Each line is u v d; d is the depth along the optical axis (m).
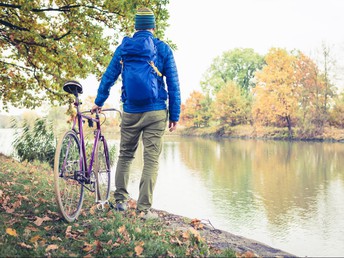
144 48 3.57
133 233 3.28
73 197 3.67
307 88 45.66
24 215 3.65
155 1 8.61
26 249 2.76
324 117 44.50
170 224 4.00
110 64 3.84
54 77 10.30
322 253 5.23
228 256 2.88
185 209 8.16
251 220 7.27
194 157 21.22
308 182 12.32
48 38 9.24
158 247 2.94
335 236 6.21
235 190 10.70
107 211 4.05
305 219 7.45
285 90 46.91
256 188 11.08
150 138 3.78
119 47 3.81
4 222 3.32
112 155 12.27
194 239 3.29
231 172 14.69
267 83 49.53
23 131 11.55
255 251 3.22
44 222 3.46
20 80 11.04
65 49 9.40
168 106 3.84
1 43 10.11
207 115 73.56
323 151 25.78
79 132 3.68
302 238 6.09
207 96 76.06
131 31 9.60
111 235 3.16
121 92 3.84
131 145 3.97
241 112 62.16
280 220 7.30
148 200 3.90
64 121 11.88
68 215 3.54
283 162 18.39
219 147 30.81
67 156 3.46
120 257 2.74
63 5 9.52
